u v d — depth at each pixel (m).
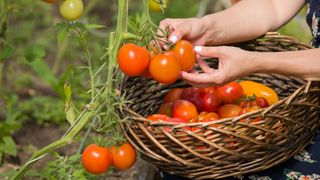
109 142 2.82
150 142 2.77
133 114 2.73
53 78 4.51
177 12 6.42
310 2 3.19
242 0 3.38
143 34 2.81
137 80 3.18
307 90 2.77
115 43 2.82
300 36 5.74
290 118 2.74
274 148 2.77
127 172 3.94
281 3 3.39
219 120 2.64
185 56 2.75
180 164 2.77
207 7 6.65
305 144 2.94
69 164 3.12
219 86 2.90
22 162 4.12
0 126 3.85
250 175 3.01
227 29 3.25
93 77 2.88
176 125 2.64
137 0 6.61
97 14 6.67
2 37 3.58
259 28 3.31
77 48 5.96
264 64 2.77
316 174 3.01
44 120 4.77
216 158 2.71
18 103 5.00
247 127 2.65
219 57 2.77
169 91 3.25
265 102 3.10
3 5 3.52
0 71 4.27
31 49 3.66
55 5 6.98
